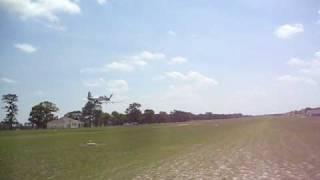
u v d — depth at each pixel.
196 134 85.00
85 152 48.16
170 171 30.44
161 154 43.72
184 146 54.19
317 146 47.69
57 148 55.66
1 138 87.50
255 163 33.91
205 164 34.28
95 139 75.38
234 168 31.34
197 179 26.67
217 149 48.44
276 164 32.69
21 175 30.09
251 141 60.06
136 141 66.88
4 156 45.31
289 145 50.56
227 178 26.78
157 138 74.19
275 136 69.44
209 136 76.25
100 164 35.47
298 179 25.33
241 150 46.25
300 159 35.38
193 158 39.12
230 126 130.25
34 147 58.66
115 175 28.72
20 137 91.75
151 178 27.28
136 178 27.36
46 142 70.19
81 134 100.62
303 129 89.94
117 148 53.31
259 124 137.75
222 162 35.38
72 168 33.28
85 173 30.09
